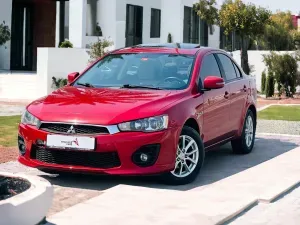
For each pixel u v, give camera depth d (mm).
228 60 9578
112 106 7273
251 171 8336
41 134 7215
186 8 32656
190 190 7227
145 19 30031
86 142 6980
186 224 5715
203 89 8203
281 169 8477
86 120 7062
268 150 10328
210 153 10000
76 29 26609
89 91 8047
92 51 20094
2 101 18625
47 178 7781
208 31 34625
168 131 7137
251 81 10141
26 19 27562
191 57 8609
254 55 24891
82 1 26344
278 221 6109
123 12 27938
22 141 7582
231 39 36375
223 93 8750
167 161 7152
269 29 29562
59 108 7379
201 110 7984
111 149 6949
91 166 7082
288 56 22344
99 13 27328
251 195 6938
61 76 19844
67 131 7109
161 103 7355
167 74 8336
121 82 8406
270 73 22203
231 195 6902
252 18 24438
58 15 27875
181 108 7473
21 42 27406
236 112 9281
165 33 31469
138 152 7012
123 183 7539
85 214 5957
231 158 9547
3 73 23359
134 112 7102
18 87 20781
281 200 6949
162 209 6199
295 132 12562
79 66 20125
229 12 24562
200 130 7973
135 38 29562
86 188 7293
